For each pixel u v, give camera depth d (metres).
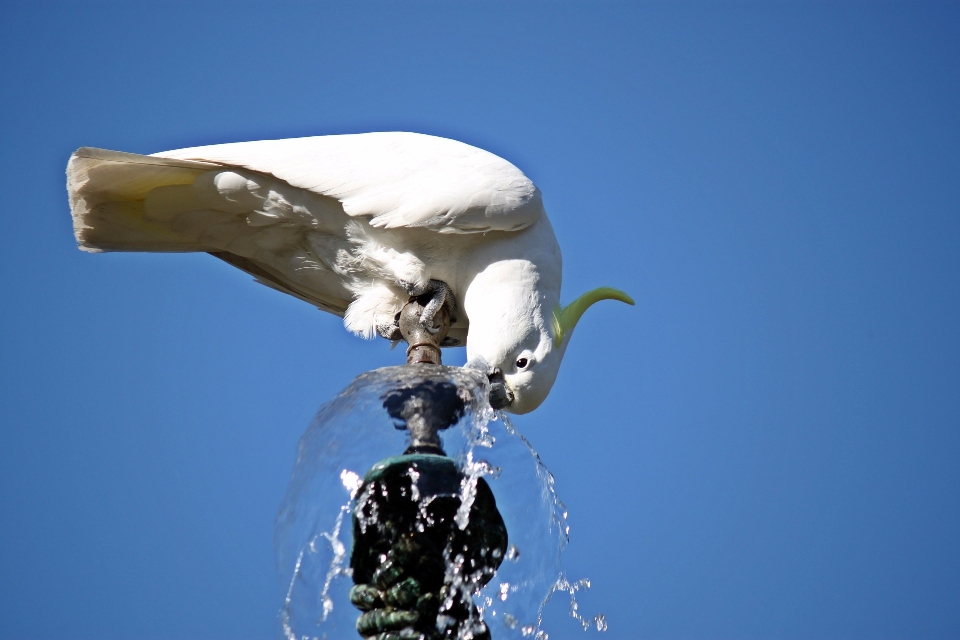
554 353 11.00
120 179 10.91
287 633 7.99
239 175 11.05
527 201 11.00
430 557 7.80
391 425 8.24
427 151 11.17
